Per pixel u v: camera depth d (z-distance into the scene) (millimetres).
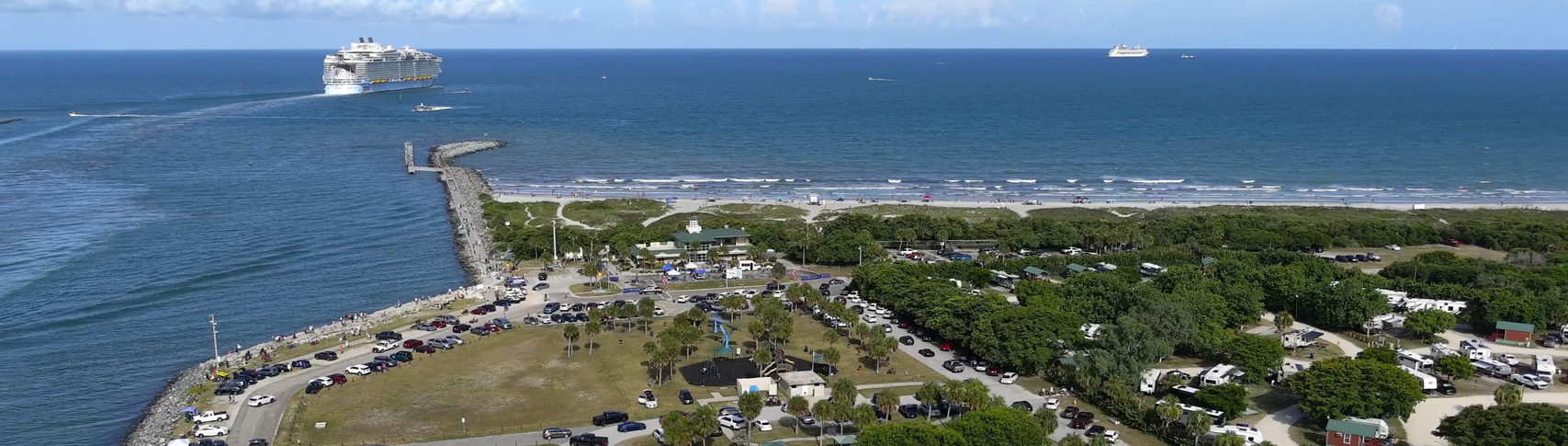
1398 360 194250
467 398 177875
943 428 148000
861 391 182000
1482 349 196625
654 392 181125
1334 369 167000
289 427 164000
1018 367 188750
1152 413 163625
